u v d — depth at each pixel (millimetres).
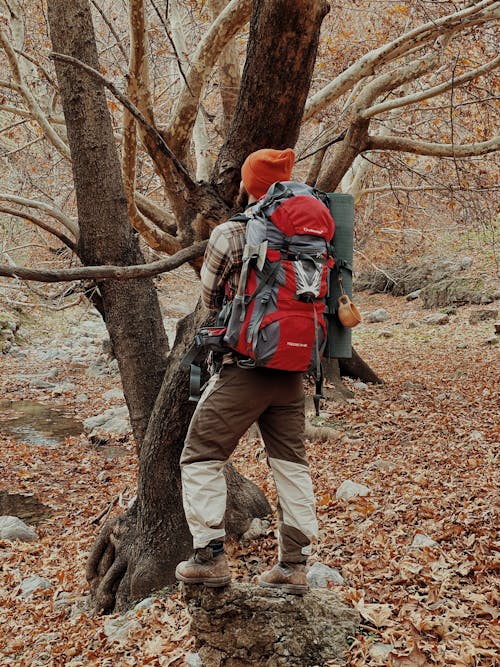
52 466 11508
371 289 30188
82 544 7930
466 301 24188
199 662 4164
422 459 7992
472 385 12664
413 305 26547
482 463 7281
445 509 5895
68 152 7234
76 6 5168
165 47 9148
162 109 10742
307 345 3018
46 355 21953
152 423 5414
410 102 8430
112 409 14344
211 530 3188
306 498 3402
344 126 10461
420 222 16031
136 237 5762
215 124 9477
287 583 3510
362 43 11367
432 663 3576
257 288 2957
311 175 9703
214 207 4461
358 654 3631
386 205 15219
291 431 3363
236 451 9852
